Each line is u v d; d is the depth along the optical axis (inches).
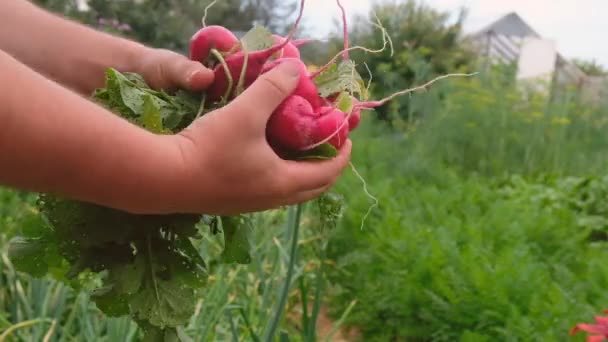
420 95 133.6
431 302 52.6
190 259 20.1
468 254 56.1
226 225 19.9
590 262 60.4
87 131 13.0
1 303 47.4
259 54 17.8
